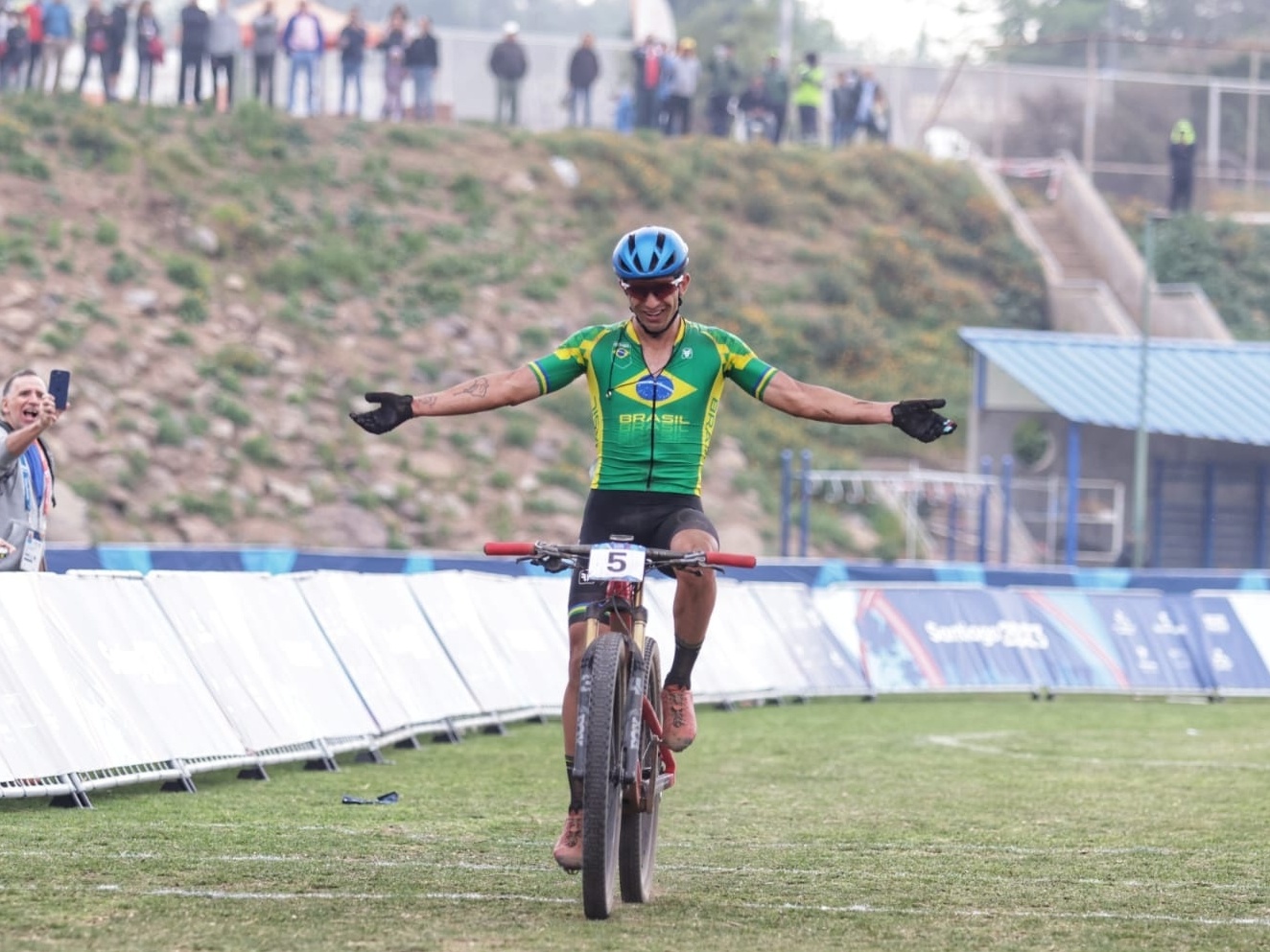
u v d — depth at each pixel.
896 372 99.38
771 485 86.31
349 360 84.88
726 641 44.22
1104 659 50.56
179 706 23.72
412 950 12.49
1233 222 123.50
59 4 96.56
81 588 22.67
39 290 79.44
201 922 13.43
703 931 13.61
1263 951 13.20
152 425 74.31
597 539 15.14
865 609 48.91
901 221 115.25
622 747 14.25
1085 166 126.94
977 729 38.03
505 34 113.38
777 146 118.94
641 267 14.54
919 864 17.86
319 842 18.42
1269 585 54.38
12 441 21.12
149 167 92.12
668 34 123.31
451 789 24.23
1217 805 23.77
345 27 106.69
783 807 23.03
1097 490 88.44
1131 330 107.81
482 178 104.12
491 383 14.95
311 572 29.44
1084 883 16.66
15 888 14.86
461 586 35.12
